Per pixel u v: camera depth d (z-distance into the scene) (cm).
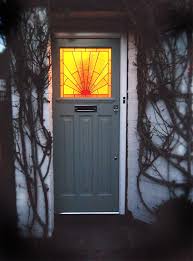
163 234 306
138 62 343
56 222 367
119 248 308
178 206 300
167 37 305
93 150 375
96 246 312
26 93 306
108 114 369
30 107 308
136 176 362
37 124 311
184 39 295
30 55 301
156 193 334
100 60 365
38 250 305
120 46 359
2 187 318
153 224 327
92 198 381
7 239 313
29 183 316
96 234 338
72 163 376
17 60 302
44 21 299
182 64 299
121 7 321
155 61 318
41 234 322
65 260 288
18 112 309
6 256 294
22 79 304
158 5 300
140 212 358
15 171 316
